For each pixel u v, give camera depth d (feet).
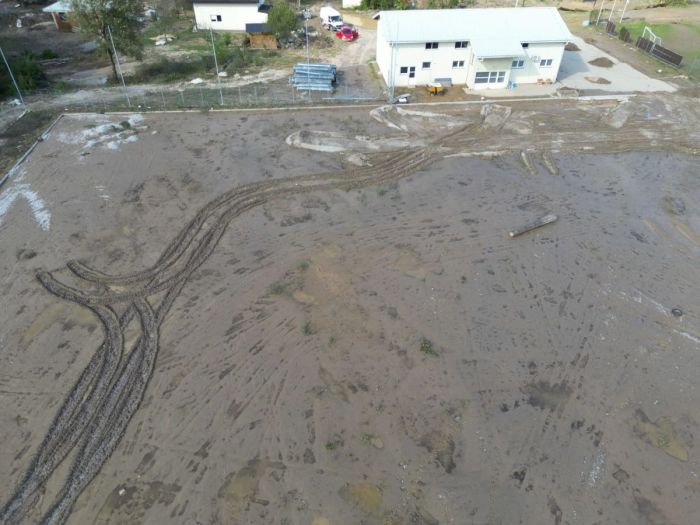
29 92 126.82
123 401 54.85
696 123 112.47
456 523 45.50
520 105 120.88
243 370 58.23
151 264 72.74
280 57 151.12
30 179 90.53
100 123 110.83
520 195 88.74
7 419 52.80
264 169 94.48
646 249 77.10
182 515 45.57
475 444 51.62
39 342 61.11
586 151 102.22
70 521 45.06
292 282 70.03
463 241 77.97
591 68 142.82
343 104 120.37
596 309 67.00
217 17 176.24
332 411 54.24
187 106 118.42
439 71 130.21
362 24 185.16
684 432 53.01
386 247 76.54
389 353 60.59
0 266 71.82
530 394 56.44
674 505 46.98
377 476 48.80
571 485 48.34
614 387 57.31
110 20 124.47
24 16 181.47
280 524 45.09
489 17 130.52
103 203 84.74
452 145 103.81
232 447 50.83
